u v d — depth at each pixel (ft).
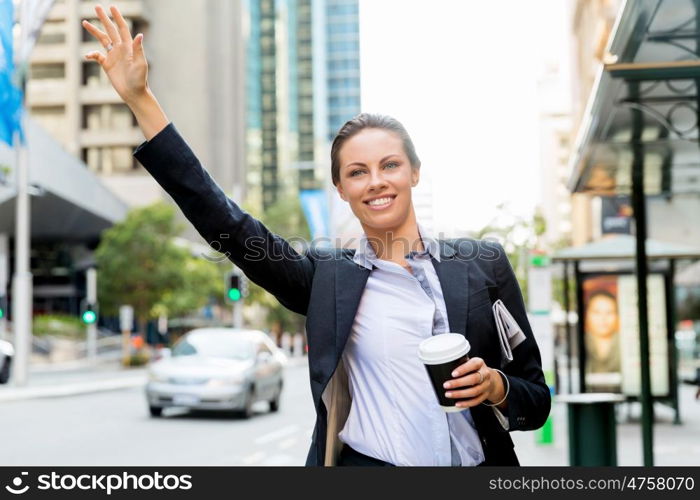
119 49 6.74
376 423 6.89
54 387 81.87
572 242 212.64
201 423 49.14
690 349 95.09
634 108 20.75
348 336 6.86
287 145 402.31
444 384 6.17
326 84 409.69
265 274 6.97
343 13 411.95
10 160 90.38
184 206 6.77
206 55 252.83
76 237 189.57
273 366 56.70
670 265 45.73
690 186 32.35
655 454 32.53
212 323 194.90
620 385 46.11
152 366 52.47
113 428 46.16
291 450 35.60
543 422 6.95
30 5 40.78
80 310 193.16
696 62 17.04
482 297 6.91
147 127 6.72
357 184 7.06
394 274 6.97
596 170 28.12
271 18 409.28
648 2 14.99
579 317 46.32
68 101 223.71
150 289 141.59
